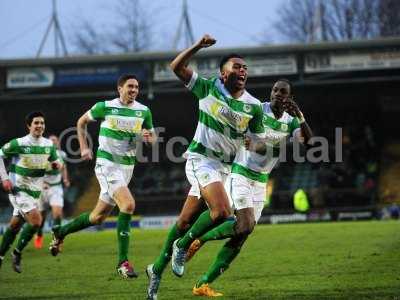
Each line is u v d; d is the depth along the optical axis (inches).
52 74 1814.7
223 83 510.9
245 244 957.2
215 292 555.8
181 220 531.8
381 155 1987.0
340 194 1828.2
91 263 804.0
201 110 513.3
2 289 618.2
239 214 547.5
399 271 648.4
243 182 575.2
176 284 617.3
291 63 1768.0
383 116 2011.6
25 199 745.6
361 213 1651.1
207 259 800.3
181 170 1985.7
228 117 509.0
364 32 3016.7
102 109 658.8
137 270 726.5
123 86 664.4
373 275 629.3
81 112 2021.4
